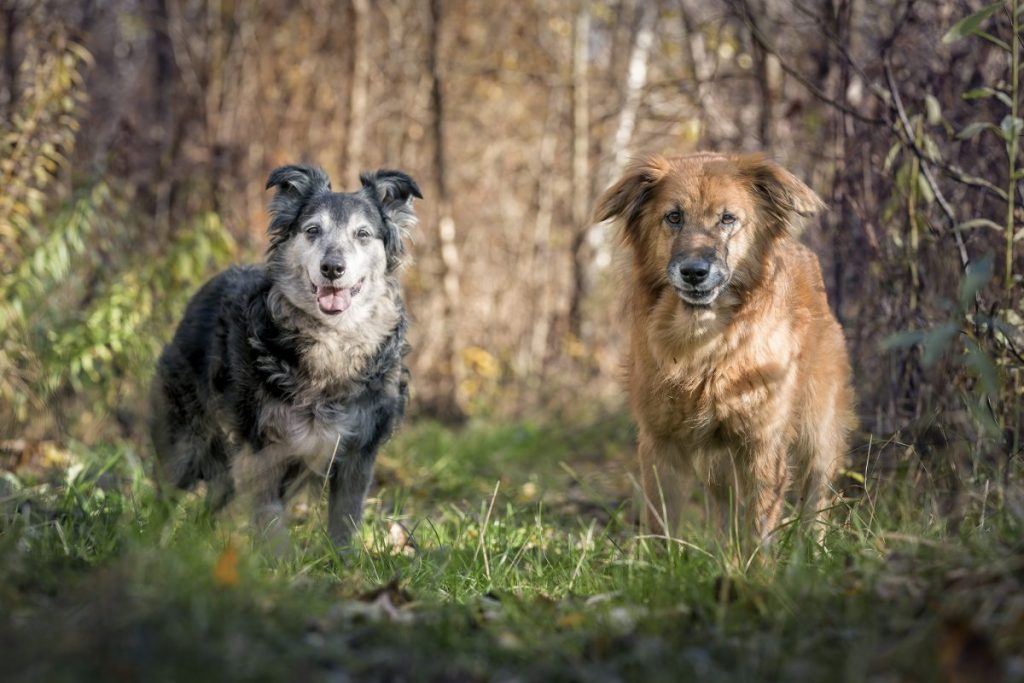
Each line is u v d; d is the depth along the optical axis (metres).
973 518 6.16
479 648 4.57
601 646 4.53
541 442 14.23
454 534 8.20
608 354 18.86
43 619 4.20
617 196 7.65
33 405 11.48
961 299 5.34
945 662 3.90
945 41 7.07
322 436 7.50
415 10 20.89
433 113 19.02
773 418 7.15
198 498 7.93
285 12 20.66
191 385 8.11
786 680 4.05
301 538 7.06
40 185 11.90
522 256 20.77
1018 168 8.12
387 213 8.18
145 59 20.58
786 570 5.36
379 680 4.12
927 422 7.42
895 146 8.66
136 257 12.73
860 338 9.55
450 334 18.30
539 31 21.61
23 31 13.44
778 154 12.33
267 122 19.83
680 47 18.31
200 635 4.00
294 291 7.55
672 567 5.75
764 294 7.23
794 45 13.38
